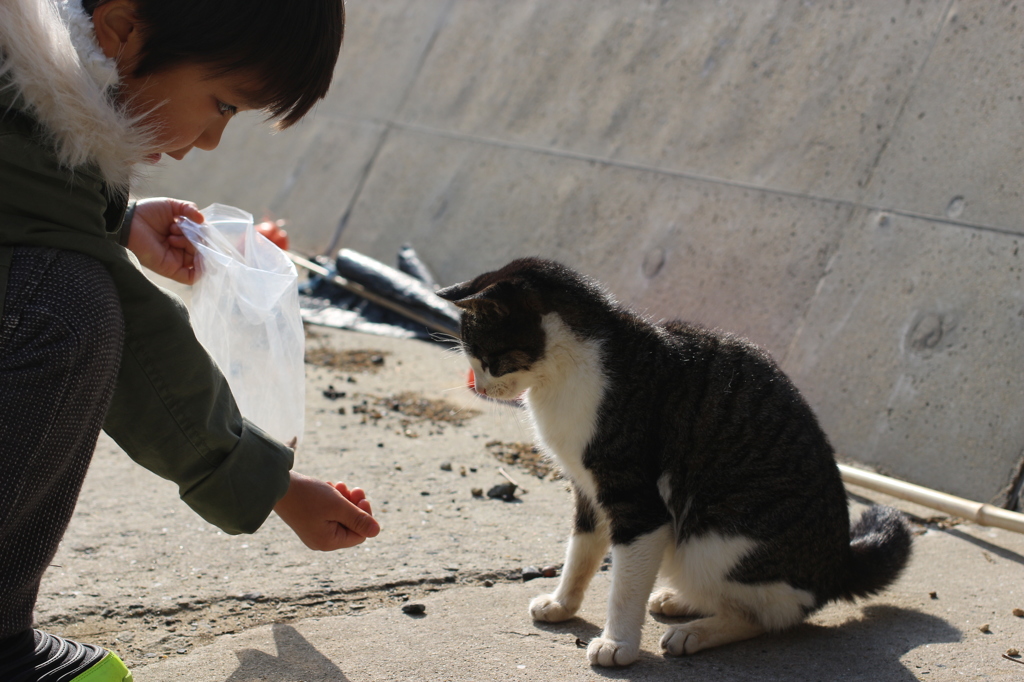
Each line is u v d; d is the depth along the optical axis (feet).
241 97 4.99
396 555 9.21
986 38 14.89
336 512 5.98
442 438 13.01
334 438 12.68
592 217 18.61
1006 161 13.73
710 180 17.26
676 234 17.10
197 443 5.33
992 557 9.67
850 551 8.13
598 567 8.86
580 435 8.05
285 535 9.55
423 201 21.98
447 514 10.37
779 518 7.55
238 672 6.84
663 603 8.48
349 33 27.58
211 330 7.20
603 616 8.19
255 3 4.66
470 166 21.62
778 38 17.89
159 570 8.64
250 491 5.50
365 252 22.22
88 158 4.60
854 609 8.43
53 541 4.62
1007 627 7.92
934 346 12.96
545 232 19.17
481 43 23.84
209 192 27.17
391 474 11.51
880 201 14.82
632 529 7.68
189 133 5.10
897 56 15.92
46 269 4.33
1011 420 11.75
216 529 9.58
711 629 7.65
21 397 4.16
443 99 23.68
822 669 7.13
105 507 9.98
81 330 4.31
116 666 4.99
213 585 8.40
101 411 4.61
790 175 16.21
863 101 15.94
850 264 14.57
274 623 7.77
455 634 7.63
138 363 5.13
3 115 4.41
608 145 19.43
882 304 13.85
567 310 8.39
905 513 10.99
